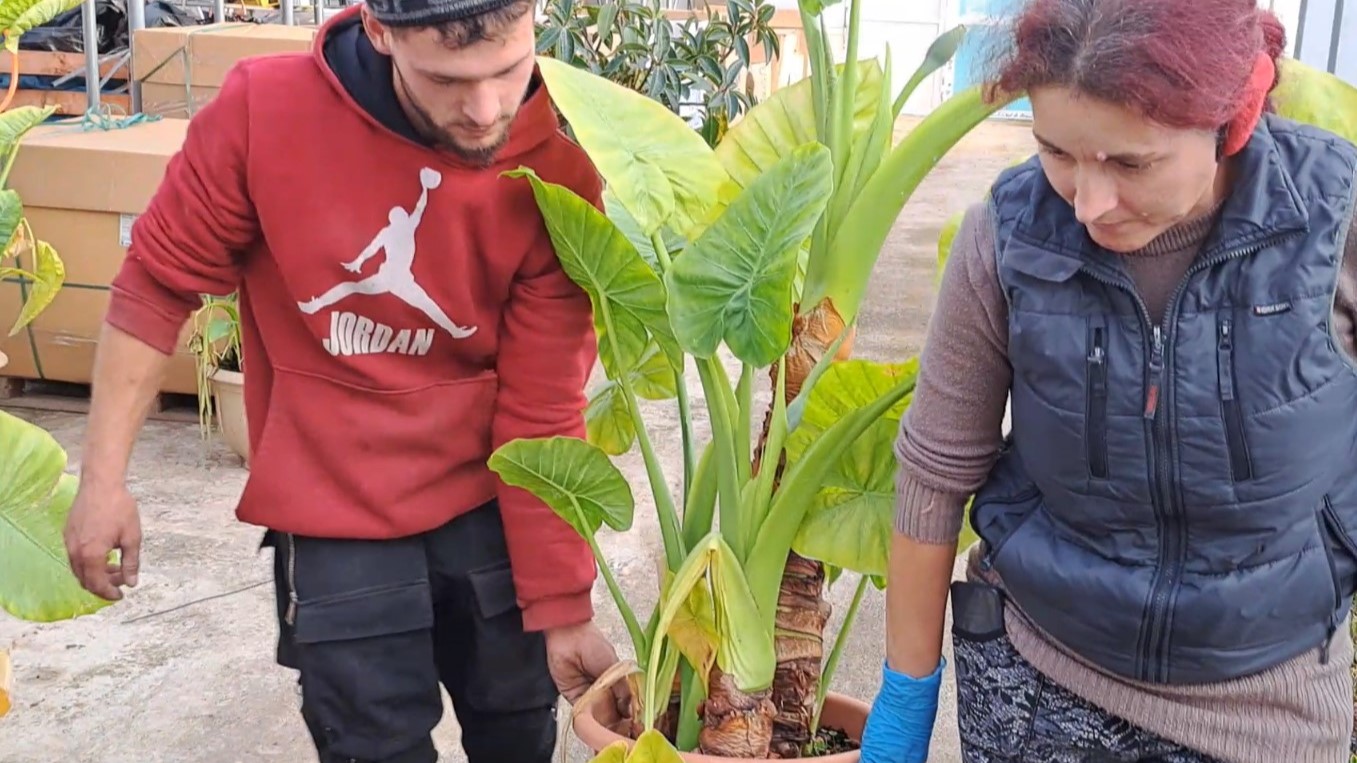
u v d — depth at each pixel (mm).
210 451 3641
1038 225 1164
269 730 2281
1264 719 1200
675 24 5480
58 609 1713
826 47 1674
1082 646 1243
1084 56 983
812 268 1675
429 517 1583
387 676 1583
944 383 1290
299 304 1481
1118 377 1133
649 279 1501
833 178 1604
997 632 1347
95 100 4273
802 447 1701
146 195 3564
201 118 1469
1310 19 3113
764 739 1654
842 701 1878
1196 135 1008
